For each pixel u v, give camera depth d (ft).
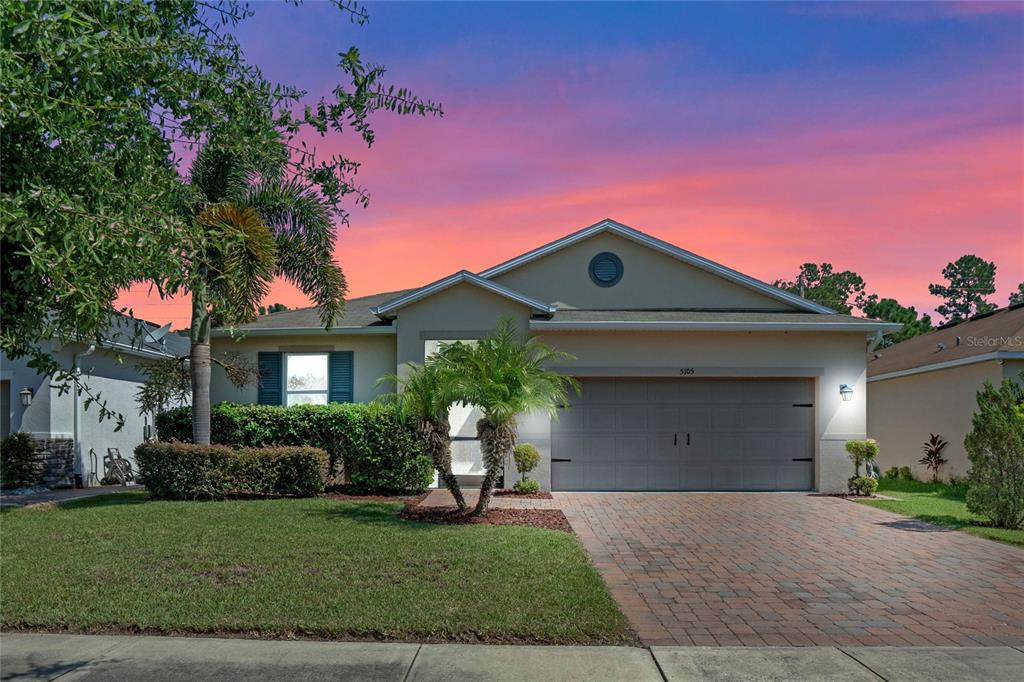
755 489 54.65
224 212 42.24
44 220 11.05
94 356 61.05
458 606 23.32
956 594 26.50
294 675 18.29
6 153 12.42
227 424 50.80
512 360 40.04
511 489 53.67
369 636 21.24
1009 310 78.28
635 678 18.26
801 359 54.60
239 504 43.39
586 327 53.11
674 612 24.20
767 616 23.80
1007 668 19.07
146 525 36.22
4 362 57.31
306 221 51.03
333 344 58.39
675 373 54.19
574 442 54.44
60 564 28.32
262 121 16.16
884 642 21.33
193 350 48.88
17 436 54.34
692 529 38.91
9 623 21.86
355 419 49.80
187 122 15.10
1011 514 39.11
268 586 25.32
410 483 49.55
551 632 21.18
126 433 66.85
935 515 43.34
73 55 11.57
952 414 65.57
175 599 23.90
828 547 34.53
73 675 18.19
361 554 29.89
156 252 12.25
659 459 54.54
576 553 30.55
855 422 54.39
